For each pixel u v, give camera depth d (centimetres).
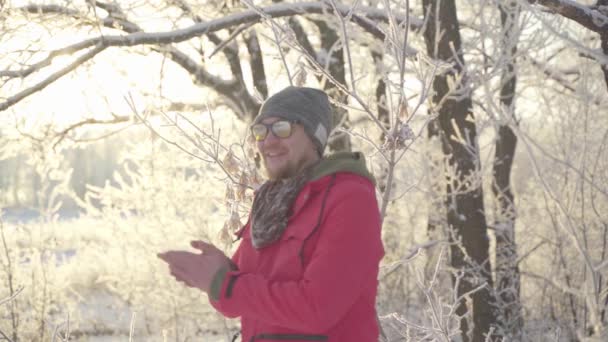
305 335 177
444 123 627
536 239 867
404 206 934
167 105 718
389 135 276
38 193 911
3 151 760
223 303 175
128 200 948
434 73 274
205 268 178
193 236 917
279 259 180
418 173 766
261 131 190
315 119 192
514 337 695
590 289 220
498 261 775
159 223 934
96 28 647
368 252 171
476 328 658
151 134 508
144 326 980
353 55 873
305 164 192
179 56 712
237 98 741
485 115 654
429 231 802
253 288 172
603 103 443
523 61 609
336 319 167
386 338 298
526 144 215
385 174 473
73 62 591
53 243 912
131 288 960
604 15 337
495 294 653
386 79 273
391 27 278
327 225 173
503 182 829
